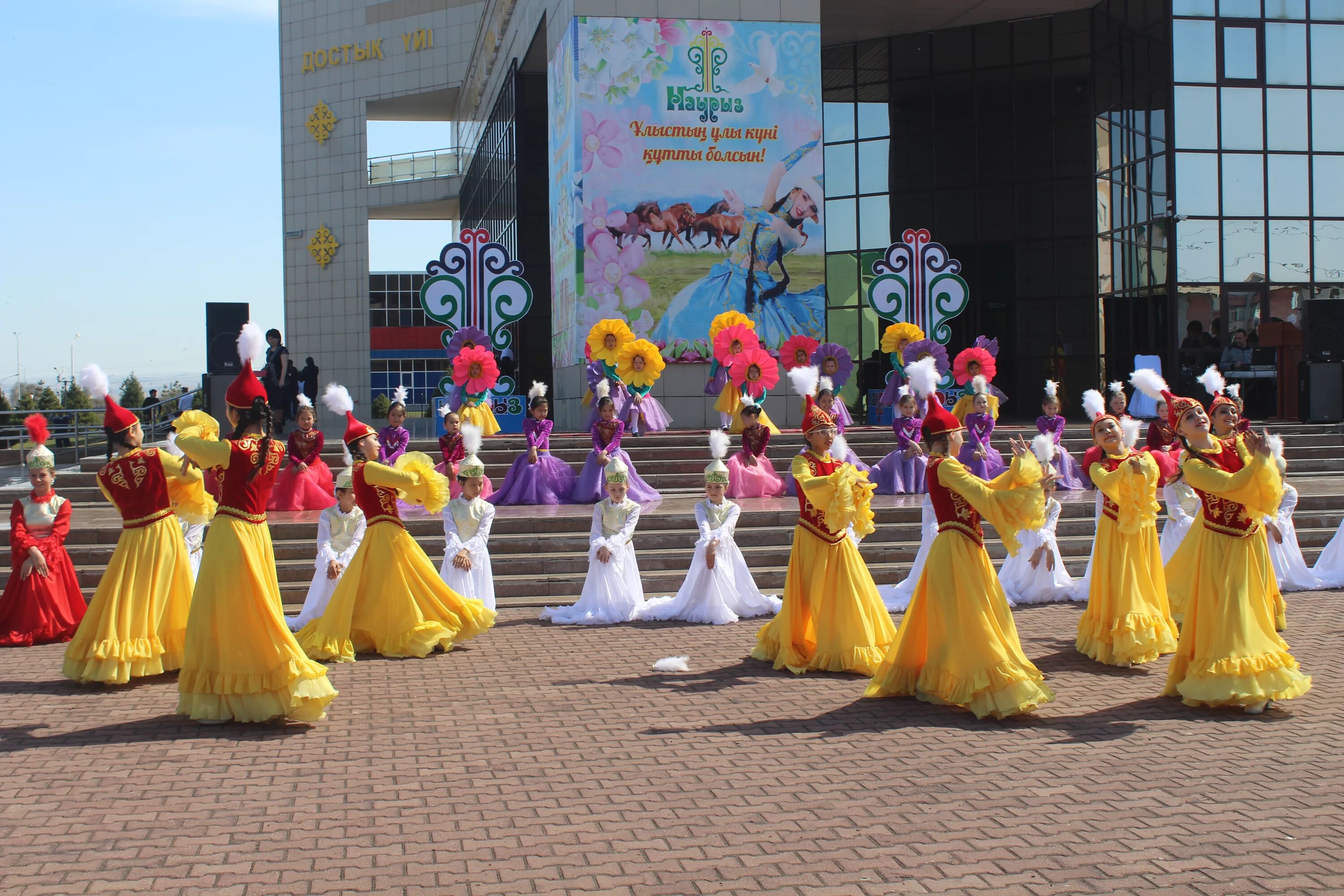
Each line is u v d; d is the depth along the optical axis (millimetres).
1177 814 5520
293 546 12227
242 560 7188
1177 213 25188
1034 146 29266
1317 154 25641
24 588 9945
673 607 10766
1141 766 6281
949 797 5793
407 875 4844
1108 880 4746
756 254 22609
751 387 18469
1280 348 22375
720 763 6398
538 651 9453
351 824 5465
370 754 6625
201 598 7207
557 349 24969
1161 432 11172
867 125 30875
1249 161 25406
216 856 5074
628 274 22359
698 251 22469
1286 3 25438
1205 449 7574
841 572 8602
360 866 4945
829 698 7840
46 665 9078
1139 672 8547
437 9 49250
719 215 22516
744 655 9250
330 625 9094
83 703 7828
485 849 5148
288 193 53000
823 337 22781
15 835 5340
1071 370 28969
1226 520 7488
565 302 23547
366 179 51375
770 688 8164
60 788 6020
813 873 4848
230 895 4652
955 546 7449
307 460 14508
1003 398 17594
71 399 47812
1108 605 8773
